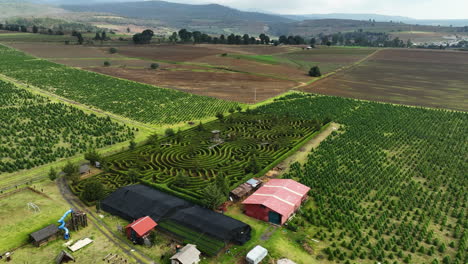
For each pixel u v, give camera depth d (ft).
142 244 176.86
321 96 531.91
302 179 249.34
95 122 372.58
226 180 230.48
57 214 200.95
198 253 164.04
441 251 174.09
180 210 200.95
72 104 444.55
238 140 325.21
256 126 372.17
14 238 177.68
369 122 392.88
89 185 214.69
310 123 376.89
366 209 215.31
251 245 178.29
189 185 234.99
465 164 280.72
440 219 204.85
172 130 337.31
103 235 183.83
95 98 478.59
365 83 651.25
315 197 227.81
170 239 181.47
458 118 416.87
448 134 357.20
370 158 290.76
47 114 391.45
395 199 227.40
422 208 216.33
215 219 191.01
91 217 199.82
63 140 322.34
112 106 442.09
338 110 447.83
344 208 213.25
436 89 600.80
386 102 507.71
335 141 331.16
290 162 286.87
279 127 367.45
